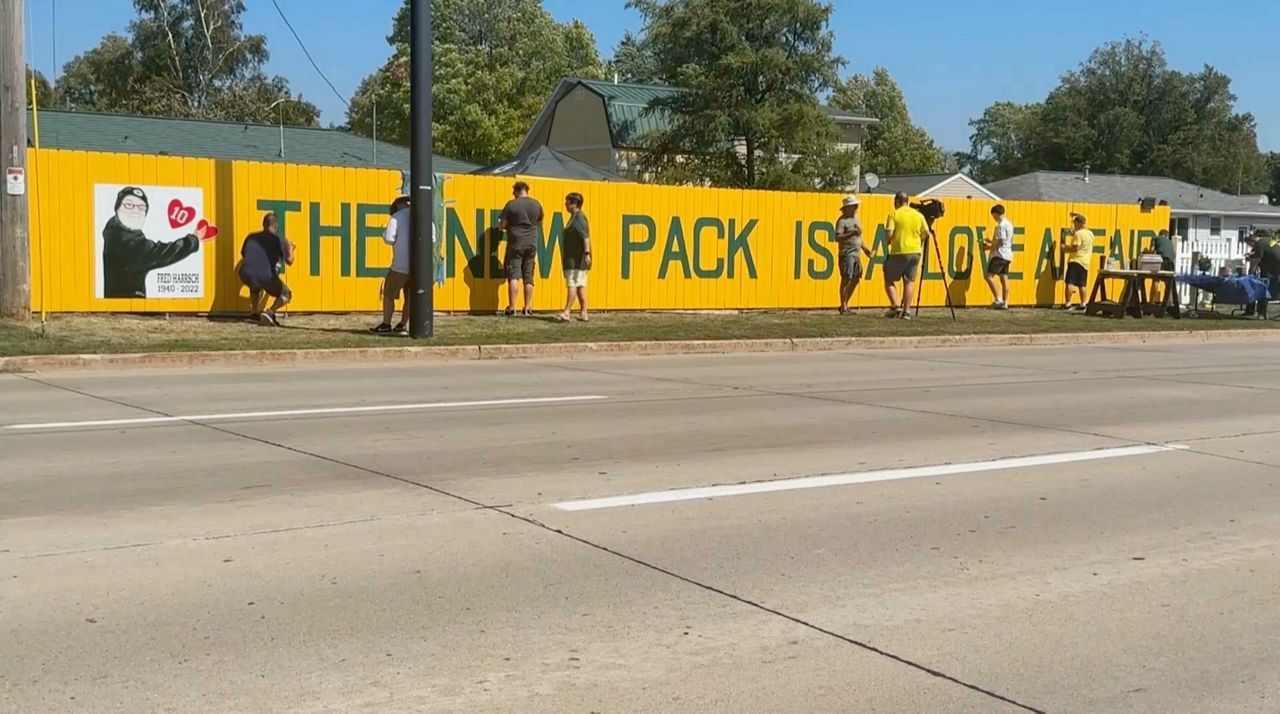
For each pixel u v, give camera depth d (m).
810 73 40.97
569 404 10.94
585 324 18.03
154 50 63.44
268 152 35.84
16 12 14.91
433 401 11.04
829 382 13.08
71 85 77.44
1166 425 10.06
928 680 4.24
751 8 39.97
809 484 7.40
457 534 6.07
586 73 77.75
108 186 16.41
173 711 3.87
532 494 7.00
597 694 4.07
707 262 21.06
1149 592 5.29
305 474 7.50
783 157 42.00
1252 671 4.37
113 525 6.14
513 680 4.18
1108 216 25.39
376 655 4.39
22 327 14.92
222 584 5.18
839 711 3.97
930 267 23.38
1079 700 4.09
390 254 18.44
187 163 16.89
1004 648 4.57
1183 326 21.19
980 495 7.18
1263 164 98.44
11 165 15.02
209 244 17.12
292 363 14.38
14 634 4.54
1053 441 9.16
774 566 5.60
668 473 7.68
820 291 22.33
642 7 42.31
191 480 7.28
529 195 19.27
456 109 62.28
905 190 58.78
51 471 7.50
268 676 4.17
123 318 16.47
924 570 5.57
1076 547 6.02
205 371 13.45
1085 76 91.06
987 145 121.44
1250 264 24.66
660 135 42.34
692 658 4.42
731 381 13.05
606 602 5.04
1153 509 6.88
